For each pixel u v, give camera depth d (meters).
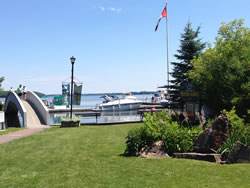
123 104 48.44
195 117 13.47
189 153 7.20
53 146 10.69
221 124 7.25
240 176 5.23
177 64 27.23
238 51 15.52
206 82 14.99
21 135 15.40
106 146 10.23
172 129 8.05
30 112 26.67
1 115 20.02
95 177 5.84
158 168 6.26
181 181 5.18
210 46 18.56
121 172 6.14
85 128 17.97
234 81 13.25
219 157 6.70
